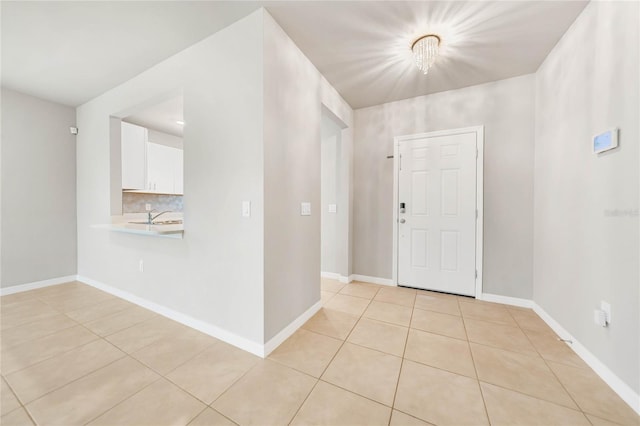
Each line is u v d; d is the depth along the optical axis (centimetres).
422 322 227
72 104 333
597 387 145
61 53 223
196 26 189
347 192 335
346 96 304
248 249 183
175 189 428
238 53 184
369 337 203
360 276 350
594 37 162
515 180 261
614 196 145
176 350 184
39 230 317
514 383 149
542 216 235
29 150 308
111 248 296
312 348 188
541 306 237
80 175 340
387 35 198
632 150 133
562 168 200
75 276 349
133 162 351
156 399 138
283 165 197
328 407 133
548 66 223
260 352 178
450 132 289
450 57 226
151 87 245
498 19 180
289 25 188
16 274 301
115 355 178
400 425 122
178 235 221
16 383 149
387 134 326
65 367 164
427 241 307
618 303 141
